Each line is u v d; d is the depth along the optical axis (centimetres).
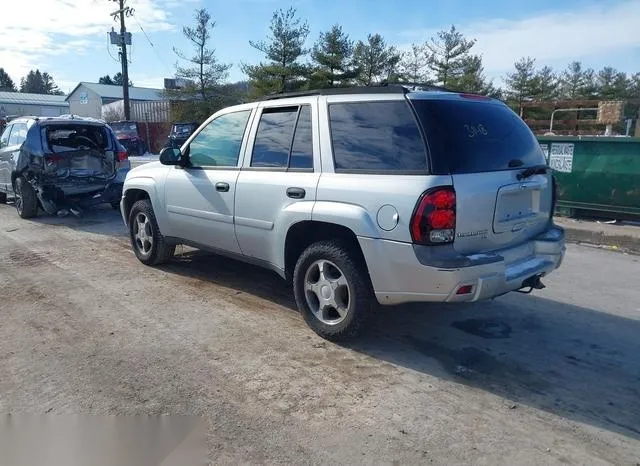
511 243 417
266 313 511
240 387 371
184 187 572
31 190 1008
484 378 388
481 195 381
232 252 536
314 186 430
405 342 448
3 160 1082
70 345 438
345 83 3434
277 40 3400
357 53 3456
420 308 528
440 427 325
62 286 593
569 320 503
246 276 631
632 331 478
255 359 413
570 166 958
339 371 395
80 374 388
